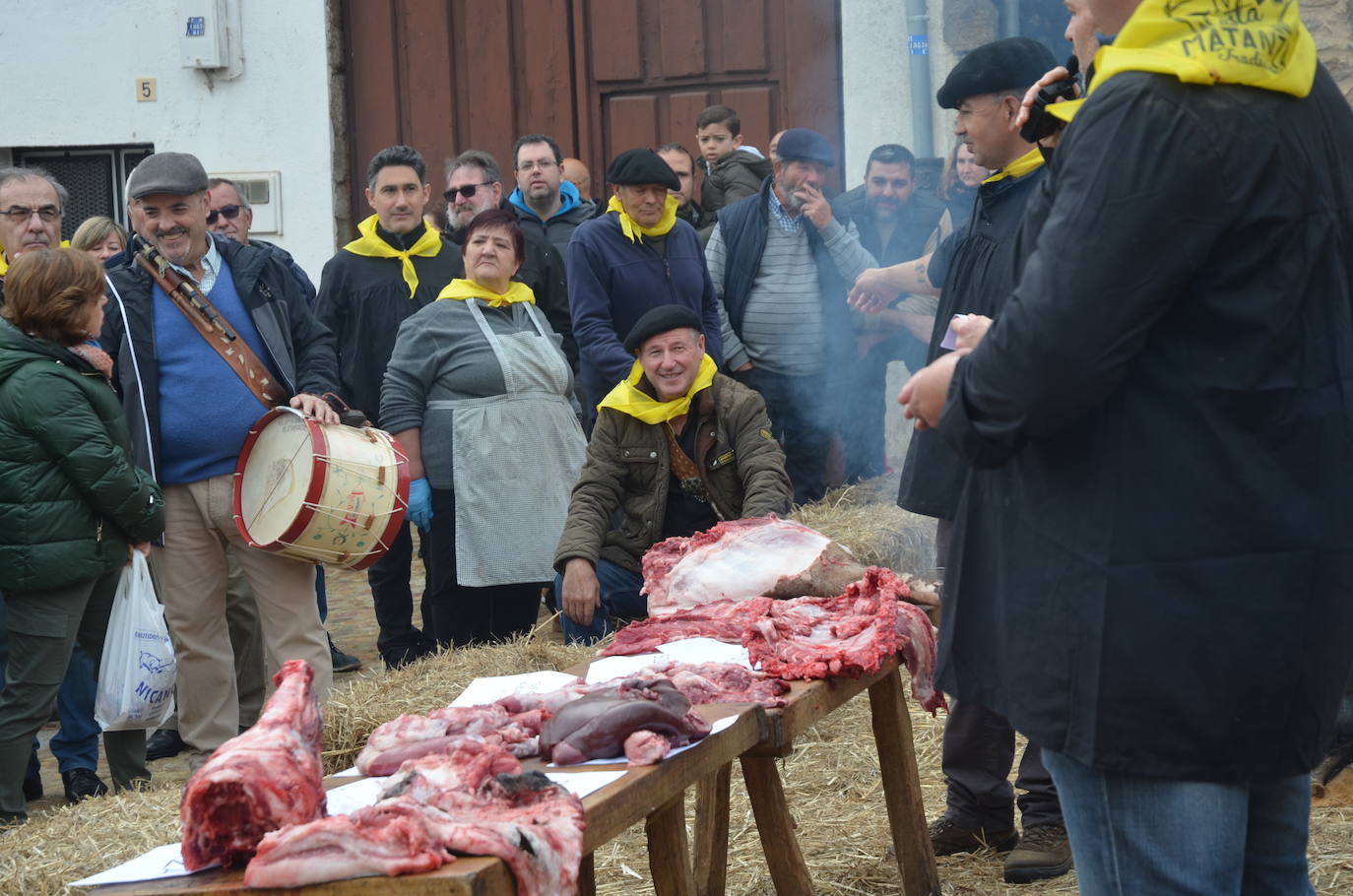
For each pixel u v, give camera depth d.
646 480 4.80
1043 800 3.44
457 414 5.49
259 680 5.50
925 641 3.21
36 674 4.53
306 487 4.48
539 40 9.09
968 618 2.12
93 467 4.41
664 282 5.91
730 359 6.24
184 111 9.39
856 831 3.75
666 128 8.97
